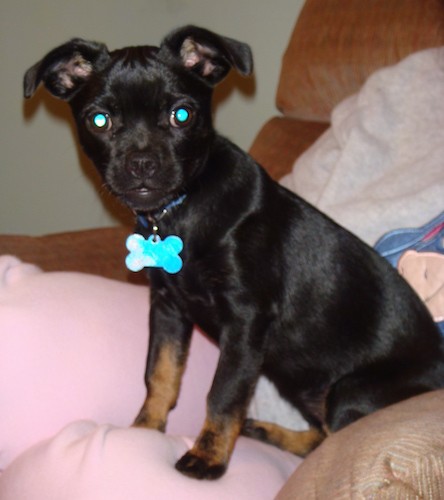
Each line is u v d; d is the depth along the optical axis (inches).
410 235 23.0
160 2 40.5
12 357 19.3
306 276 22.1
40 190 44.1
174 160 20.0
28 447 18.9
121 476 16.4
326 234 22.5
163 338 21.9
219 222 20.8
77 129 21.4
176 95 20.0
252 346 20.8
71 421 19.3
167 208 21.0
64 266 27.3
